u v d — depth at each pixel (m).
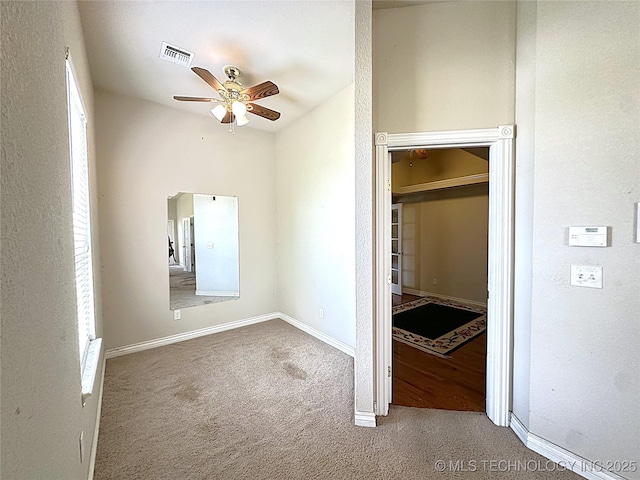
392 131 1.97
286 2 1.88
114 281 3.03
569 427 1.54
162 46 2.29
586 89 1.46
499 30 1.87
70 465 1.09
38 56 0.89
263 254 4.21
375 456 1.66
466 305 5.04
